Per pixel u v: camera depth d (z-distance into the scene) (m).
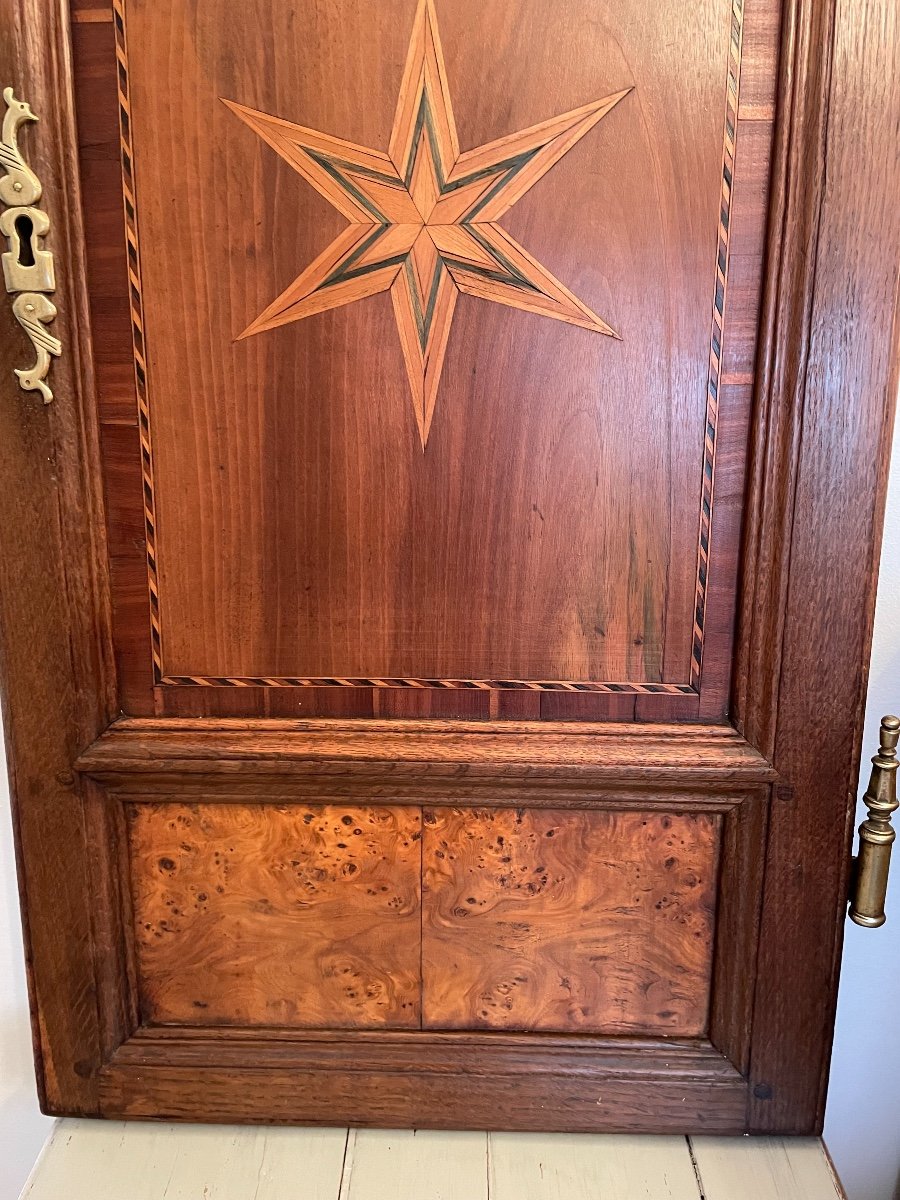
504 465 0.68
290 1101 0.76
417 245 0.65
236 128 0.63
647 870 0.73
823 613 0.67
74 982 0.75
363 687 0.72
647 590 0.70
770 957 0.72
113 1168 0.72
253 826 0.73
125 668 0.72
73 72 0.63
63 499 0.68
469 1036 0.76
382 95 0.63
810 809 0.70
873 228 0.62
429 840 0.73
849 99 0.60
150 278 0.66
